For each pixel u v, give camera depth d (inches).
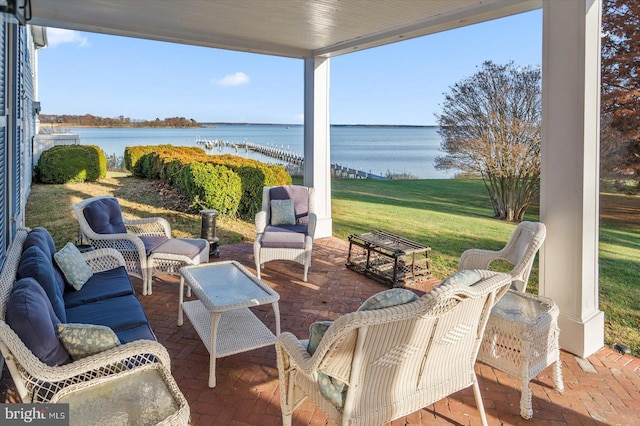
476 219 265.0
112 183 392.8
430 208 295.7
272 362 124.7
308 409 102.8
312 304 171.3
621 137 162.1
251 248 259.3
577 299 129.0
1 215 132.0
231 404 104.1
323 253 247.9
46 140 414.3
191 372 118.0
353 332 67.8
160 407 74.2
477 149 261.3
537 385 114.5
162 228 196.2
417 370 79.8
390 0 157.4
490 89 255.0
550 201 133.8
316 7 168.1
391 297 70.1
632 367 123.7
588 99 124.1
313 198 230.8
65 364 76.5
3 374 114.0
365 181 366.3
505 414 101.7
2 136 134.8
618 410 103.7
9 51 154.7
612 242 166.4
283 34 214.7
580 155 125.3
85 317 107.7
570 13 124.7
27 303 74.5
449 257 245.3
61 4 169.5
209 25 199.6
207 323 130.1
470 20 170.9
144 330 102.3
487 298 85.0
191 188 309.0
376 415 76.2
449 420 99.3
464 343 86.2
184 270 145.7
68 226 288.7
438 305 70.9
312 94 265.9
